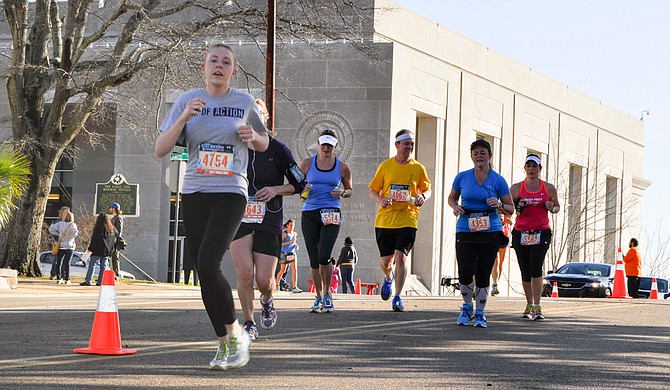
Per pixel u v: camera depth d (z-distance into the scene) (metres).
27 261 38.47
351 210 58.53
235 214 9.55
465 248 16.20
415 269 64.62
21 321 16.23
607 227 93.12
